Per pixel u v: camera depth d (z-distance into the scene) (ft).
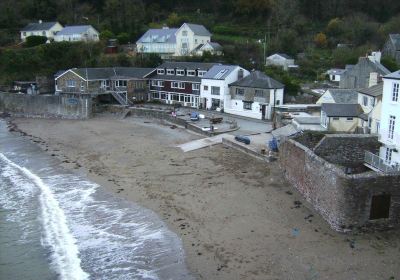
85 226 83.30
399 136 92.12
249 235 77.36
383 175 74.59
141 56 275.18
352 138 98.94
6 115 220.43
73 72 226.99
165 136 160.15
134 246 74.90
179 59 271.28
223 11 375.25
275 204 90.94
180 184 106.01
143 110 201.57
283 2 363.35
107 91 226.38
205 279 63.93
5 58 268.82
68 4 367.45
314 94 203.92
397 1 382.22
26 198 98.63
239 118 192.03
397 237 74.54
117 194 100.53
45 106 213.46
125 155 134.10
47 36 318.45
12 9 344.49
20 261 70.28
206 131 156.66
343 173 75.87
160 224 83.41
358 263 66.44
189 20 353.31
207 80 212.64
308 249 71.31
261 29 338.54
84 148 144.77
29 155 138.10
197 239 76.69
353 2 382.83
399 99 91.56
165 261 69.56
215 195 97.66
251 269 66.08
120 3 364.79
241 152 131.95
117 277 65.31
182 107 220.84
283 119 156.35
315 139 109.91
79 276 65.62
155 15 371.97
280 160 111.75
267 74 224.33
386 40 307.17
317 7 381.81
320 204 84.38
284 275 64.08
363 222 75.66
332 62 281.33
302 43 317.22
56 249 74.08
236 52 281.74
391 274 63.26
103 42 299.79
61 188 105.40
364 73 201.57
